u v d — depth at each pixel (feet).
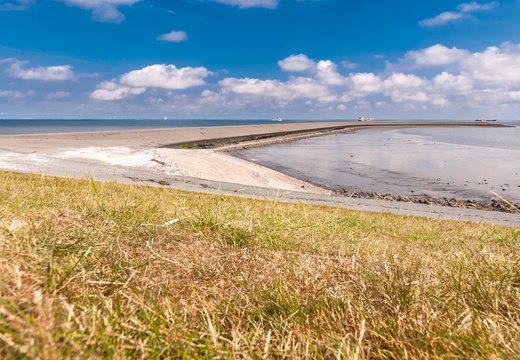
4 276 5.04
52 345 3.59
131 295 5.80
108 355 3.98
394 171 161.27
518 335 4.97
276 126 613.93
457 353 4.59
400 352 4.76
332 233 13.83
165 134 350.23
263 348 4.87
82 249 7.27
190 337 4.72
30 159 125.49
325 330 5.32
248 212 13.80
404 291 6.39
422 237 21.12
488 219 70.03
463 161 197.77
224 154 221.05
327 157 218.79
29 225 8.43
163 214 12.74
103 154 163.32
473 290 6.66
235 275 7.59
